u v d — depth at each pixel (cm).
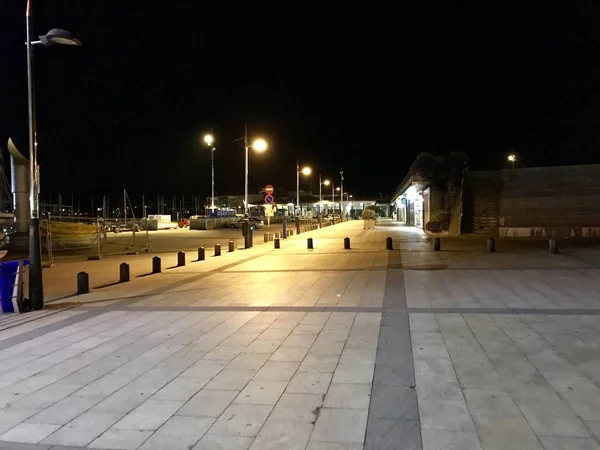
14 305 911
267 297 995
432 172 2877
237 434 380
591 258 1489
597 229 2386
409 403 428
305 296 991
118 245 2736
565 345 589
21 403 461
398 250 1969
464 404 421
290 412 417
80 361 592
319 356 575
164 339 684
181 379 512
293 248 2278
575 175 2698
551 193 2652
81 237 2508
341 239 2831
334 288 1080
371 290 1035
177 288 1166
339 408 422
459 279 1143
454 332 665
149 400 457
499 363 529
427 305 854
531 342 606
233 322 774
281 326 736
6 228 3409
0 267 917
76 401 462
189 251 2388
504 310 794
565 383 465
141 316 851
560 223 2511
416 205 4191
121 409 439
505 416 395
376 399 439
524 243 2116
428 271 1305
